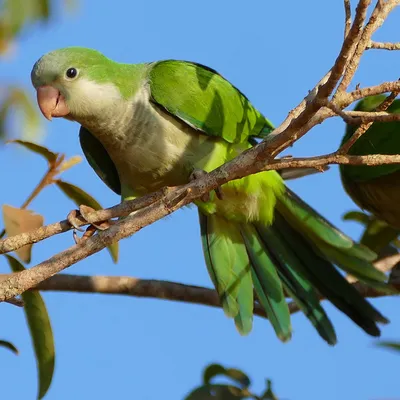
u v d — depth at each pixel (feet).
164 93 24.45
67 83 24.21
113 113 24.43
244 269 26.73
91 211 19.67
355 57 14.98
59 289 22.61
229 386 19.86
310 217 25.86
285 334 25.93
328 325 25.86
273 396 19.90
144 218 16.70
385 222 27.94
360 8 13.29
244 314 26.12
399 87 14.82
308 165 15.74
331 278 25.94
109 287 23.03
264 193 25.86
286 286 26.45
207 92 24.77
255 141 26.63
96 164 26.99
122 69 25.00
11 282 16.07
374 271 25.21
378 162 15.25
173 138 24.66
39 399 20.07
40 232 16.94
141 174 25.31
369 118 13.98
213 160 24.95
